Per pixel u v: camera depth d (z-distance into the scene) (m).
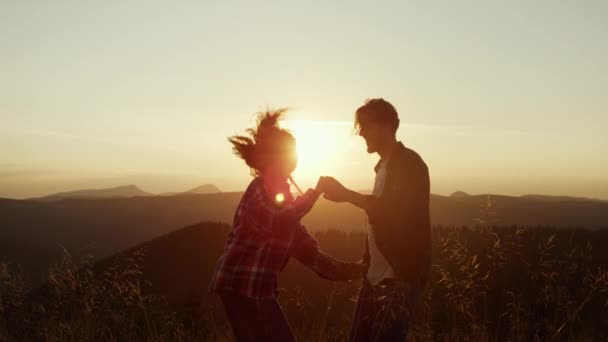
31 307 6.00
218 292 3.71
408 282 3.90
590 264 7.31
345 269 4.29
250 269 3.63
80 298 6.04
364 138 4.21
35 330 5.84
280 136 3.78
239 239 3.69
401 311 3.85
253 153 3.79
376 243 4.01
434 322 5.77
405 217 3.91
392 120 4.11
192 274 18.48
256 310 3.62
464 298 5.34
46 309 5.97
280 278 12.74
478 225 5.31
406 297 3.89
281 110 3.88
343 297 7.21
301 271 13.05
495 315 5.64
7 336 5.78
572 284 5.43
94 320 5.79
